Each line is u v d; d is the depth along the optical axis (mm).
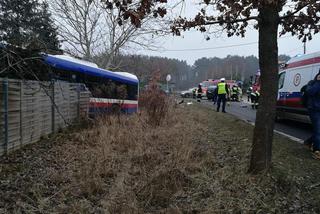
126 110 18953
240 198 6523
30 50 9344
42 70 10836
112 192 6652
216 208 6152
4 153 9453
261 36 7516
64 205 6129
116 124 13633
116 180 7195
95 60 31141
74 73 16906
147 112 16375
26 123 10750
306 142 10797
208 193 6750
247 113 24922
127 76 21438
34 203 6215
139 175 7734
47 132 12461
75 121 15180
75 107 15484
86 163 8461
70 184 7082
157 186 6879
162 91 22312
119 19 6668
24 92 10531
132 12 6441
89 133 12383
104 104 16719
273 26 7438
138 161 8789
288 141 11922
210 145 10602
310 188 7137
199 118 17703
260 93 7625
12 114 9875
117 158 8930
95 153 9367
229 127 14883
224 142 11219
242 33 9555
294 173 7836
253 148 7641
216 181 7172
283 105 17859
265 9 7371
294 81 16766
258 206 6301
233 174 7512
